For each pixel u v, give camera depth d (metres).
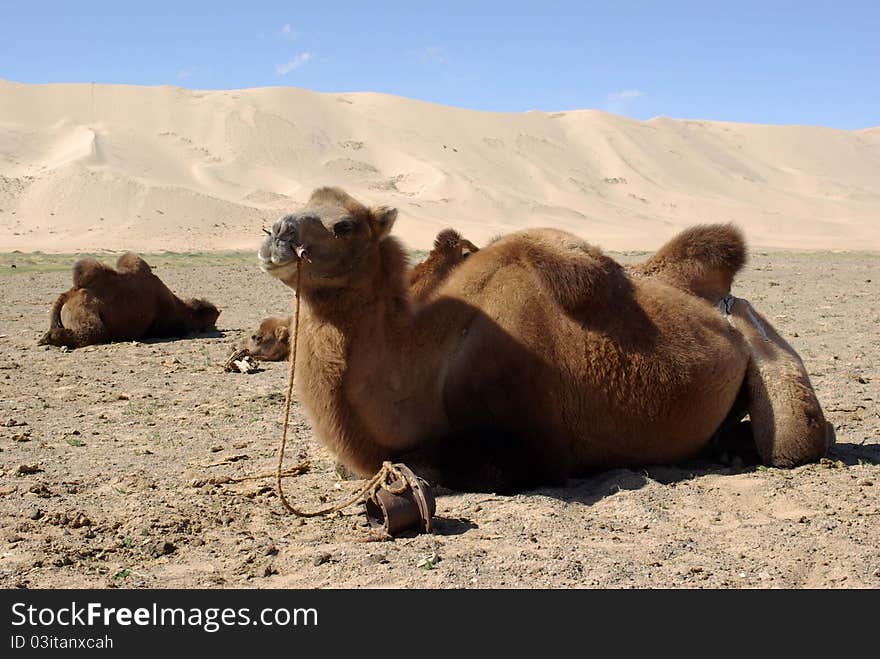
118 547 5.84
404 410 6.74
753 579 5.15
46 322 18.56
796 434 7.43
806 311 19.75
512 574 5.21
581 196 140.25
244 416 10.03
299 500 6.94
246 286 28.03
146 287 15.71
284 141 138.38
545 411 6.90
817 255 55.72
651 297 7.38
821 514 6.27
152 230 94.06
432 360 6.82
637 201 145.12
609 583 5.07
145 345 15.17
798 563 5.35
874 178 180.12
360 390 6.55
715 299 7.84
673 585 5.05
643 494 6.68
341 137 147.75
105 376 12.45
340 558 5.54
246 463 8.06
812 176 172.88
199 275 33.12
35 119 135.12
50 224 97.19
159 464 7.97
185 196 103.62
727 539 5.81
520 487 6.94
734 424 7.96
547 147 156.88
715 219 137.75
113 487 7.14
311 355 6.55
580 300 7.03
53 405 10.57
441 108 161.25
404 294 6.78
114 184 103.88
